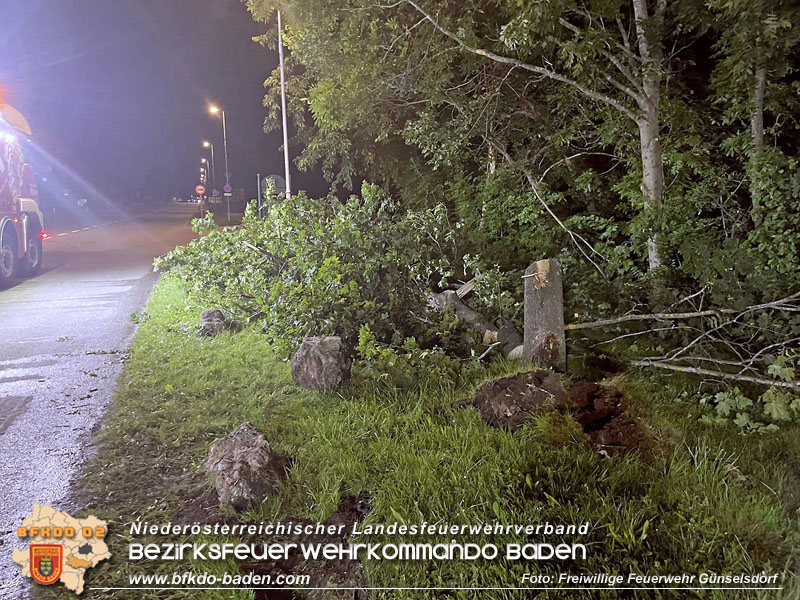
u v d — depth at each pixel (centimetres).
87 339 756
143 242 2205
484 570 284
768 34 543
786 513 316
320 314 613
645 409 438
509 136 1025
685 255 598
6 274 1203
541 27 653
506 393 441
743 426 417
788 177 621
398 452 386
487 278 678
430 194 1197
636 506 317
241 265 800
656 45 686
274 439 424
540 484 341
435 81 955
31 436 456
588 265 822
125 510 356
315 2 968
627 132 772
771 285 537
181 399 513
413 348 559
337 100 1063
